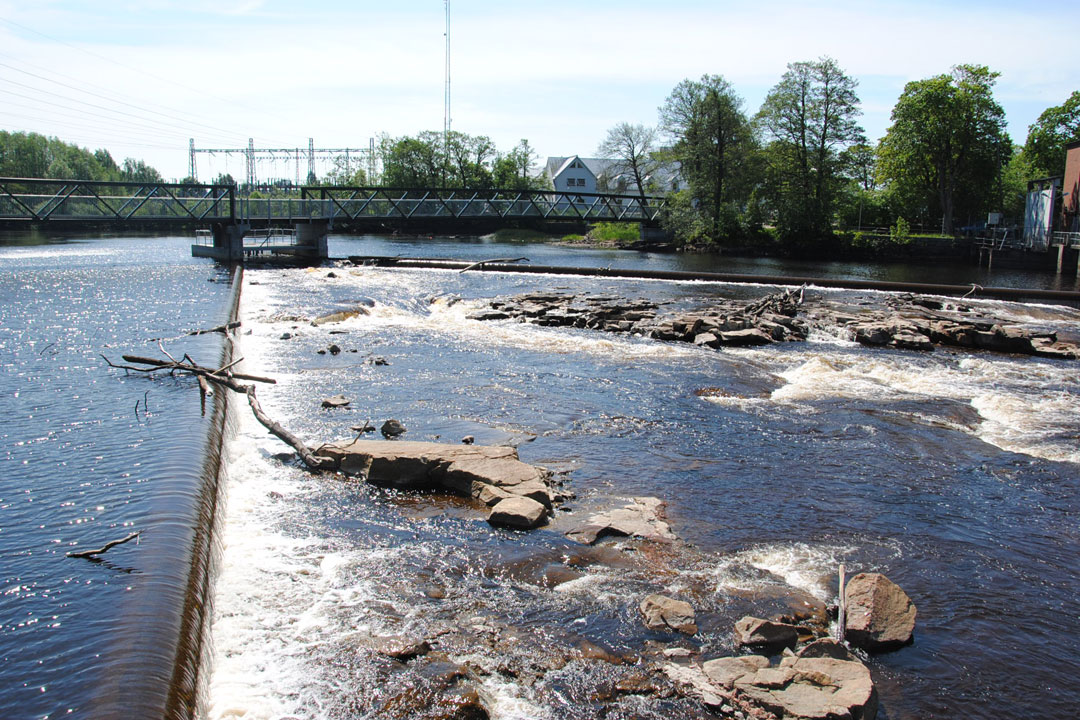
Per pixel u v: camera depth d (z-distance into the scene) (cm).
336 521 1264
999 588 1105
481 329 3022
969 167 8131
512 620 984
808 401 2038
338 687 846
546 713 815
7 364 2128
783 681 845
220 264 5322
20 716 727
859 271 5984
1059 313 3656
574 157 13575
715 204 8325
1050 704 866
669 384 2183
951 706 855
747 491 1427
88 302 3334
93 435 1530
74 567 1012
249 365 2311
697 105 8225
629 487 1435
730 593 1062
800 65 7712
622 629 967
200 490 1270
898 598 1016
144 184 5331
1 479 1303
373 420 1794
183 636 869
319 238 6041
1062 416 1925
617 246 8856
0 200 8844
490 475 1384
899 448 1677
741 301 3797
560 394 2056
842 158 7862
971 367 2491
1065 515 1351
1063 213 6419
